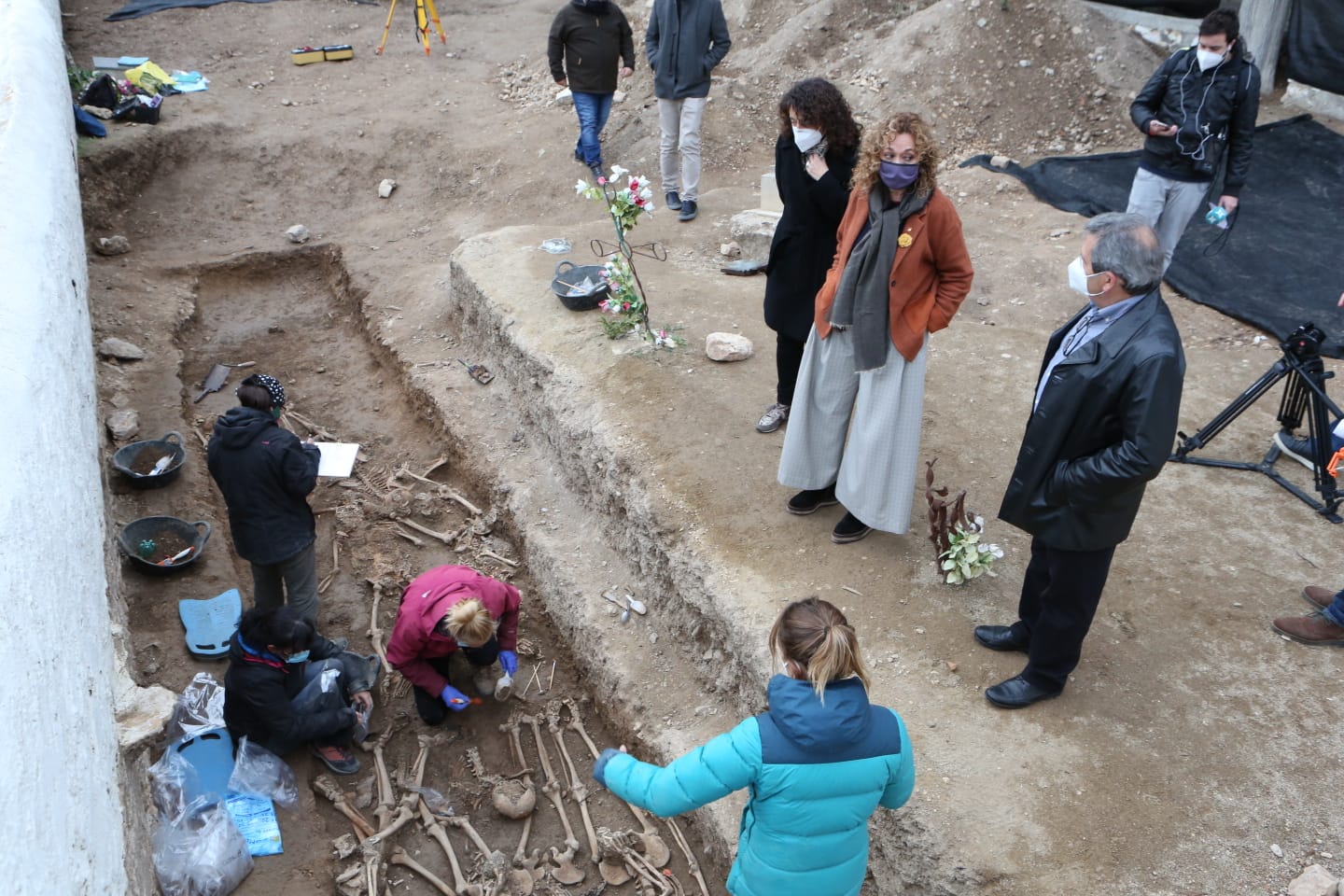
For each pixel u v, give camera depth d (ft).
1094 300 10.25
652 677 16.76
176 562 18.31
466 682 17.79
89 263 29.17
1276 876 10.80
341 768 15.64
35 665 8.91
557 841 15.21
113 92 34.17
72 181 22.76
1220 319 22.40
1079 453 10.56
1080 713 12.74
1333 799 11.59
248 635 14.19
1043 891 10.80
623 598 18.06
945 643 13.94
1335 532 15.84
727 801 14.71
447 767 16.35
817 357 14.55
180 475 21.13
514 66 41.16
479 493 22.20
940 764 12.13
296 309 30.14
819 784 8.86
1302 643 13.75
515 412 23.20
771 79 36.09
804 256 15.65
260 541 16.34
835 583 15.15
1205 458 17.60
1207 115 20.13
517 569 20.39
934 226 12.71
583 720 17.42
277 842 14.07
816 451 15.25
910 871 11.64
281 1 47.73
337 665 16.14
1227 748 12.25
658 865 14.61
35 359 12.87
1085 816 11.48
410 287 28.89
